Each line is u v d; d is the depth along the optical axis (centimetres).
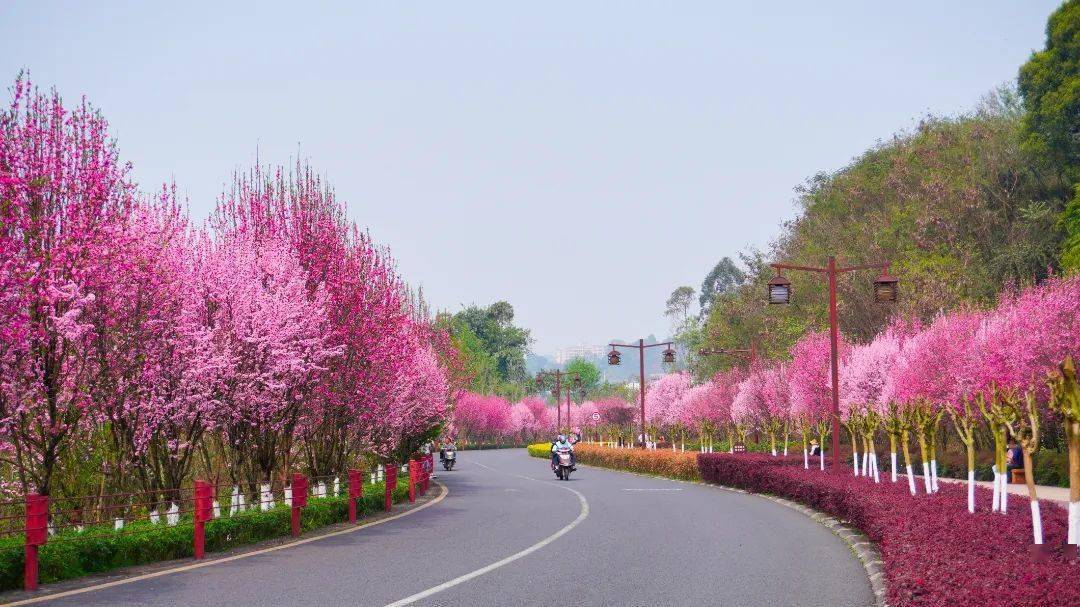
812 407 4897
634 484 4000
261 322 2088
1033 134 5141
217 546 1645
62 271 1611
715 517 2300
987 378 3338
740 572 1363
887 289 2945
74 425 1709
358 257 2748
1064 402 1008
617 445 8669
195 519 1559
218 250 2198
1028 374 3234
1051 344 3241
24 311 1500
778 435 6550
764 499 2969
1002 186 5634
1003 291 4844
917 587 860
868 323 5831
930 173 5931
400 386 3028
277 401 2206
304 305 2253
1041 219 5300
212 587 1227
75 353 1719
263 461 2381
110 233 1708
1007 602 721
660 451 4947
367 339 2567
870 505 1659
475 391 12875
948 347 3791
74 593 1183
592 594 1174
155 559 1491
